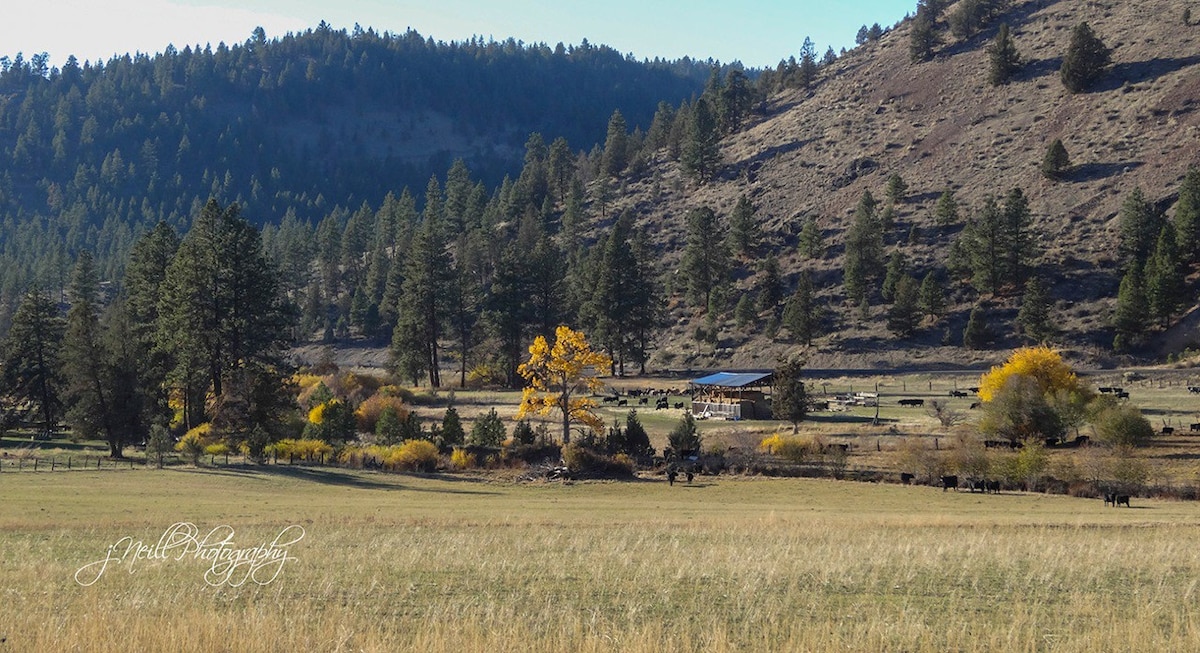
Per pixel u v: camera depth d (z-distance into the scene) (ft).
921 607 73.97
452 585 80.18
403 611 70.64
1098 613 71.87
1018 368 257.96
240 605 72.69
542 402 255.29
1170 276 392.47
